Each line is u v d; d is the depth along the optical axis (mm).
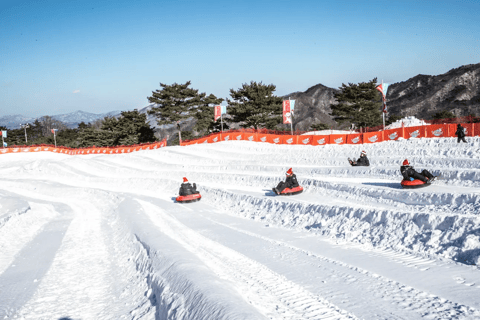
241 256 9953
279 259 9453
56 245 14023
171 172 33375
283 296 6871
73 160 50969
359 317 5844
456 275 7297
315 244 10680
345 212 12352
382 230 10523
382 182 17047
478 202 11109
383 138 34625
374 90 67250
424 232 9477
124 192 28859
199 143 53750
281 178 22016
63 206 25750
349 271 8102
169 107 73875
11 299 8570
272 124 67938
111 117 93062
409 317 5727
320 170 22344
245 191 20422
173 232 13406
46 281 9781
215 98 77250
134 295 8070
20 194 33500
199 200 21484
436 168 17891
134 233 13039
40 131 174875
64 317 7418
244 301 5742
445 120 42344
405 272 7730
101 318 7188
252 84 68938
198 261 8406
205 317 5297
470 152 20047
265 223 14523
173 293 6758
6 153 78625
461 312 5719
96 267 10797
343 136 37500
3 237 15281
